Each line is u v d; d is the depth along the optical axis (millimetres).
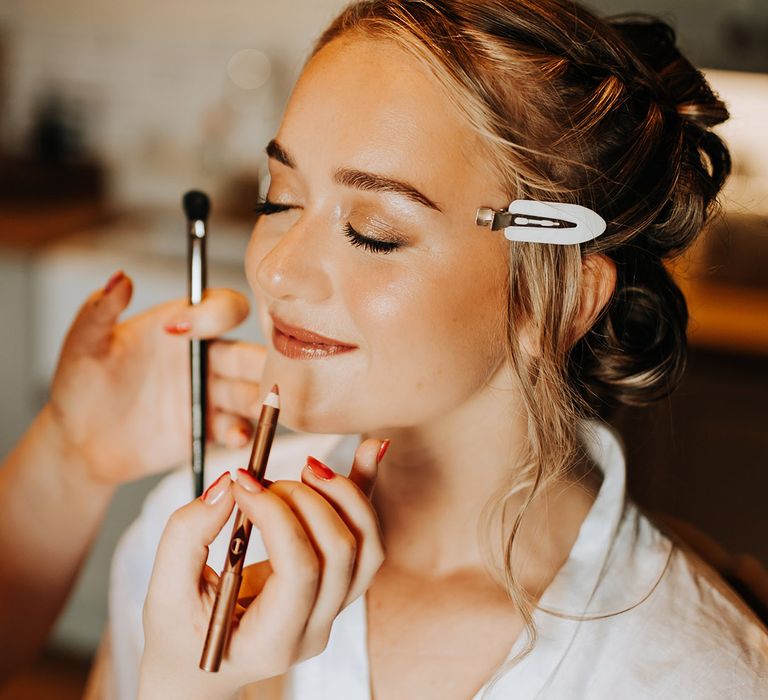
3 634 1053
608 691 802
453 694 844
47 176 2760
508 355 811
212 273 2230
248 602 729
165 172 2904
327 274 762
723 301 2027
